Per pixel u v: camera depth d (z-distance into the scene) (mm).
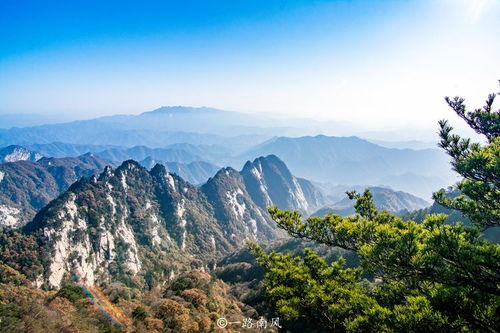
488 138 16297
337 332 12719
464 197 16766
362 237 13070
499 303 9195
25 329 50125
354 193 16344
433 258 10188
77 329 53625
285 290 14156
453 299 9523
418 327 9531
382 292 15320
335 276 15656
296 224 16016
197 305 67688
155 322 57219
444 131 16016
